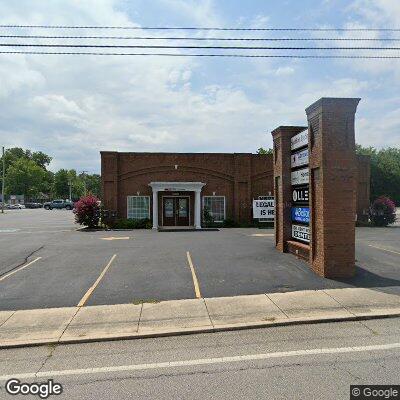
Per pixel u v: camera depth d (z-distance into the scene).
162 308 8.30
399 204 64.00
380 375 5.08
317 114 11.23
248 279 10.59
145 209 29.53
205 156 30.14
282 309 8.09
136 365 5.62
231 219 29.78
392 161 66.50
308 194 13.05
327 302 8.50
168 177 29.78
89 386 4.96
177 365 5.57
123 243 18.56
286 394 4.59
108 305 8.58
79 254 15.23
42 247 17.41
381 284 9.95
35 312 8.18
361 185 32.03
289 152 14.75
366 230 25.81
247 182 30.41
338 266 10.74
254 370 5.32
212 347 6.29
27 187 112.06
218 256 14.09
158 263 13.02
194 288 9.80
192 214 29.59
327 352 5.91
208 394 4.64
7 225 32.69
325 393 4.61
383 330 6.93
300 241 13.92
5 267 12.85
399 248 15.80
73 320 7.67
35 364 5.78
